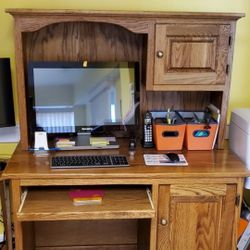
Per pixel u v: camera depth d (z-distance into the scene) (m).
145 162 1.81
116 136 2.15
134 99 2.04
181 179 1.73
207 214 1.80
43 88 1.96
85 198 1.72
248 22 2.16
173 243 1.82
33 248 2.18
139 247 2.23
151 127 2.01
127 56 2.11
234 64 2.22
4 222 2.02
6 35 2.07
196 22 1.83
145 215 1.67
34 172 1.66
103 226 2.30
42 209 1.65
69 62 1.96
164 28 1.83
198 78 1.91
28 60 2.05
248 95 2.27
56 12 1.76
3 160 2.12
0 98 2.01
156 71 1.88
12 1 2.03
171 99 2.18
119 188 1.85
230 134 2.09
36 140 1.93
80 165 1.73
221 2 2.13
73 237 2.30
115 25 2.01
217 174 1.73
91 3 2.07
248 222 2.06
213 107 2.08
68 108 2.01
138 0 2.09
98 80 2.00
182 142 2.00
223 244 1.84
